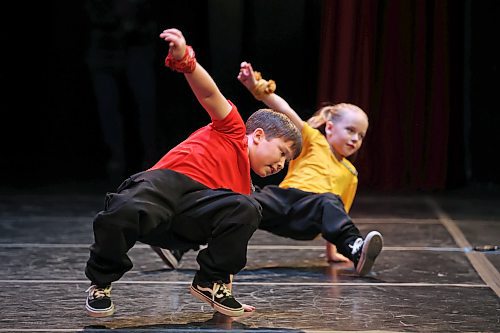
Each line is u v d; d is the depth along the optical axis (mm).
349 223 7250
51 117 13297
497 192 12414
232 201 5461
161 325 5652
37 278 7051
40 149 13336
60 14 13078
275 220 7461
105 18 12984
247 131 5969
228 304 5508
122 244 5277
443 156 12438
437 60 12320
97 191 12406
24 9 13086
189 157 5648
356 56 12219
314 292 6641
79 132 13266
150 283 6879
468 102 12758
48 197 11820
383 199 11758
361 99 12242
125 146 13227
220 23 12562
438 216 10477
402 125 12398
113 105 13148
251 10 12500
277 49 12516
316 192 7520
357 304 6277
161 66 12992
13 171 13320
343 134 7672
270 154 5809
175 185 5500
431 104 12391
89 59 13086
